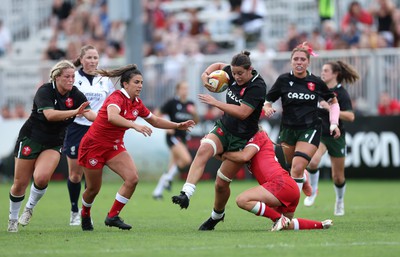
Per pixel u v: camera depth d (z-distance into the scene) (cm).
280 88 4156
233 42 10125
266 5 10031
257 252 2933
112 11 7819
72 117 3569
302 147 4094
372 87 7912
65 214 4819
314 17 9775
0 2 10806
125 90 3600
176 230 3762
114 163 3628
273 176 3553
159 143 7962
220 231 3678
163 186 6053
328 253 2905
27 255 2919
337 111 4172
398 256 2834
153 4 10356
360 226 3847
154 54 9581
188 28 10444
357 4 8975
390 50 7900
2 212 4903
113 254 2917
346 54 7950
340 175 4672
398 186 7025
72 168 4162
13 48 10738
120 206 3675
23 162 3647
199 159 3547
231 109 3516
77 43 9606
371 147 7694
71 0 10788
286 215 3638
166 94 8394
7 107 8862
